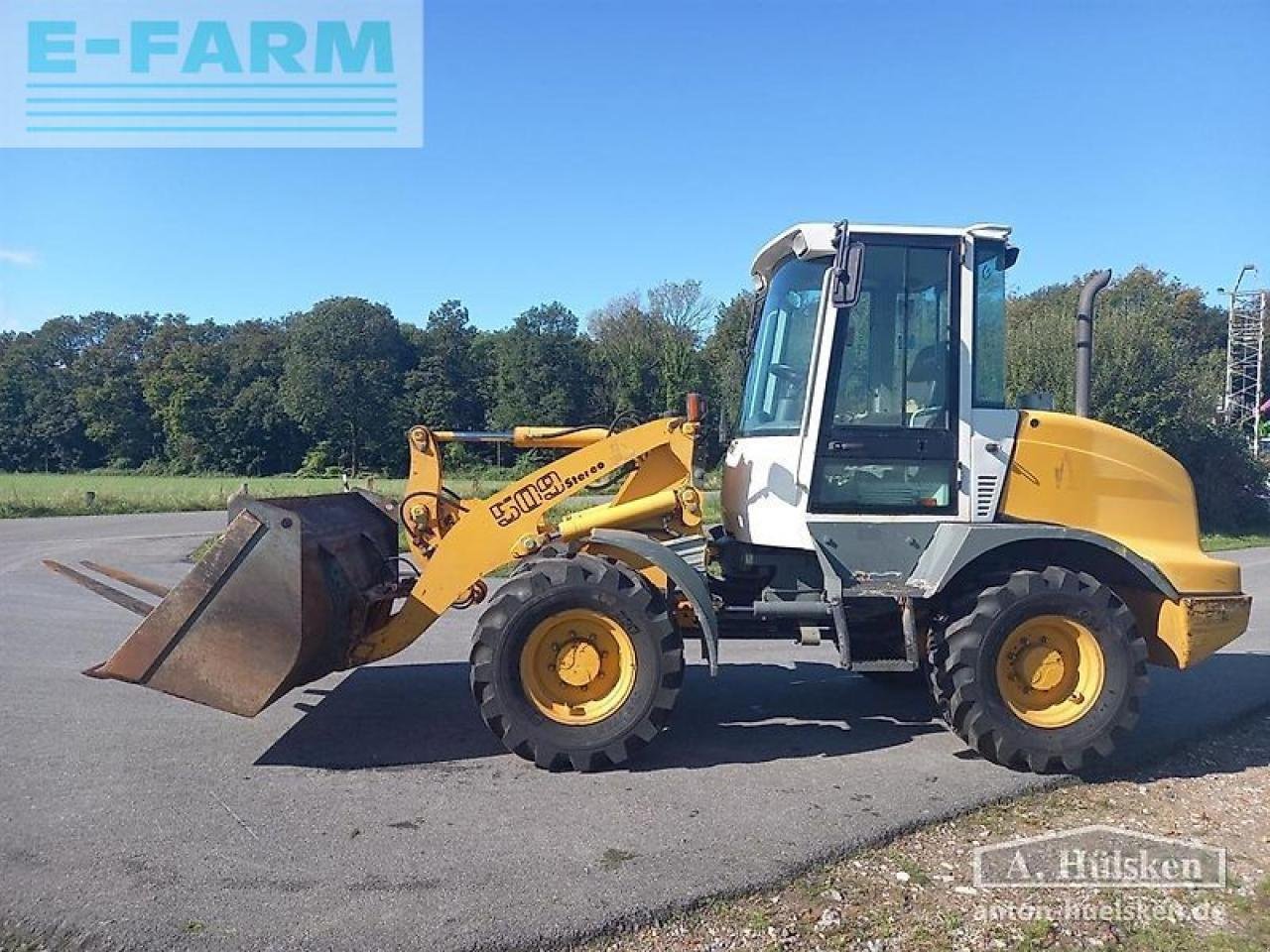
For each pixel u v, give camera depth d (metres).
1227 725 6.02
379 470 54.78
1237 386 36.53
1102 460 5.58
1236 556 18.19
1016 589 5.07
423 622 5.50
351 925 3.33
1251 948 3.26
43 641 8.31
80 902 3.48
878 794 4.70
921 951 3.21
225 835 4.12
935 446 5.45
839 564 5.47
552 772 5.01
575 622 5.07
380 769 5.03
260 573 4.80
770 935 3.30
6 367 72.12
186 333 75.31
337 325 57.97
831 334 5.41
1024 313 23.95
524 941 3.23
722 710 6.29
